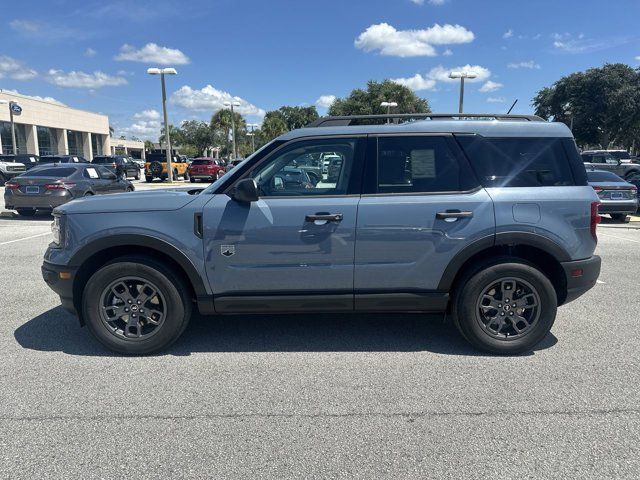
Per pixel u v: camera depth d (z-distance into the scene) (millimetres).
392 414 3277
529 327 4207
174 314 4152
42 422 3174
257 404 3414
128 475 2652
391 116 4457
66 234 4105
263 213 4027
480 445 2922
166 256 4188
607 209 13164
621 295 6152
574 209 4125
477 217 4059
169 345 4250
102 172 14641
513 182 4156
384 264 4094
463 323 4195
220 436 3021
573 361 4129
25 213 13867
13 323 5035
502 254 4242
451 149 4168
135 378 3809
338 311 4234
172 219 4047
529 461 2770
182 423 3168
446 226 4059
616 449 2877
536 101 61750
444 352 4336
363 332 4832
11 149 50125
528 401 3445
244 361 4137
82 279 4234
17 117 49969
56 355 4242
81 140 64312
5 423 3158
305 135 4188
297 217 4023
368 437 3006
